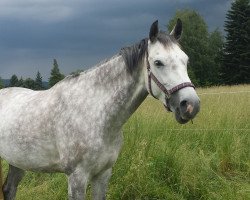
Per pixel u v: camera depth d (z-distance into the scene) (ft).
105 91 11.07
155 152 17.54
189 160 17.46
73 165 11.02
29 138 11.76
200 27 162.50
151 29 10.17
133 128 20.38
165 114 24.18
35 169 12.19
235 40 132.26
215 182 16.63
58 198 15.84
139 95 10.94
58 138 11.23
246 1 134.00
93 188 11.73
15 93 13.43
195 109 9.48
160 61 9.94
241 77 129.29
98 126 10.88
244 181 17.13
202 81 147.33
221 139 20.25
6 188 13.87
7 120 12.42
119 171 16.48
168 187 16.21
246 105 24.70
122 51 11.01
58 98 11.50
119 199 15.74
